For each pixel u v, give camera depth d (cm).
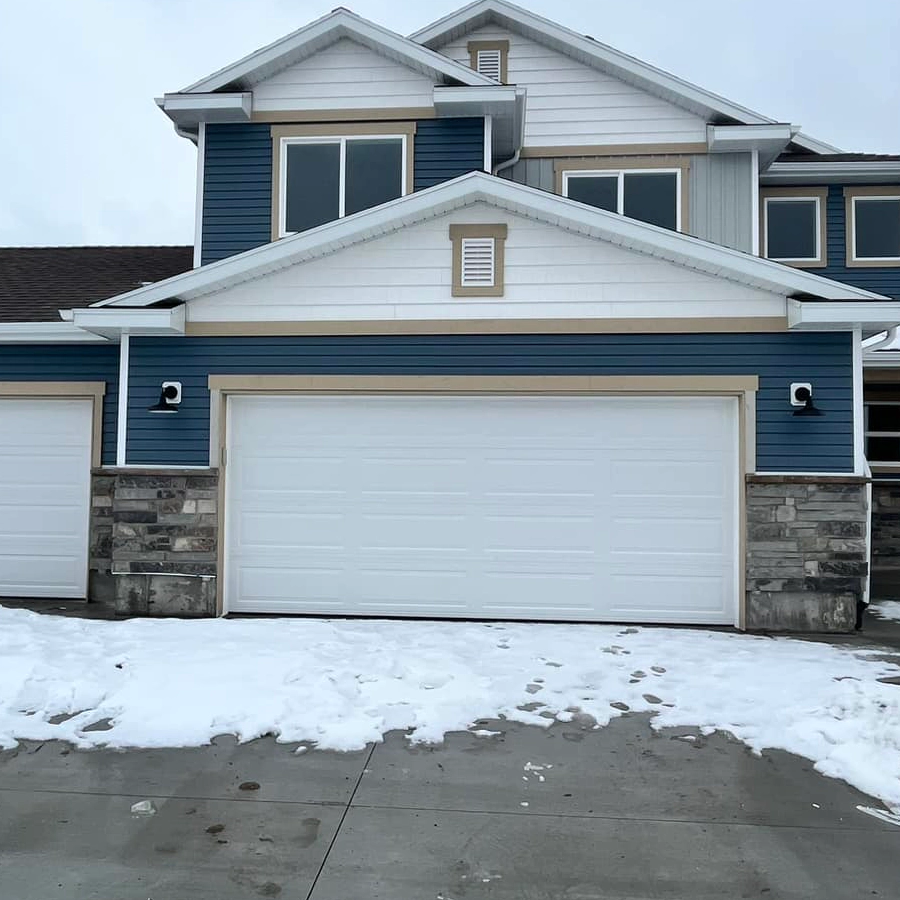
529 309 774
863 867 350
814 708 531
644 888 331
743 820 393
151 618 775
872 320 711
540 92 1117
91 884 330
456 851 360
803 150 1241
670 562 779
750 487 755
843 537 747
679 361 763
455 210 779
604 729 510
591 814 398
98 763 453
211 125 1025
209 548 784
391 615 795
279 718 512
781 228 1170
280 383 788
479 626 757
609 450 786
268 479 805
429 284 780
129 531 789
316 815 393
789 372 755
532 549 789
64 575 888
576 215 750
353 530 800
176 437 794
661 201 1096
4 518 895
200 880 334
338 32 1004
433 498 796
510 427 792
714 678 597
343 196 1010
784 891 330
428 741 488
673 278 764
